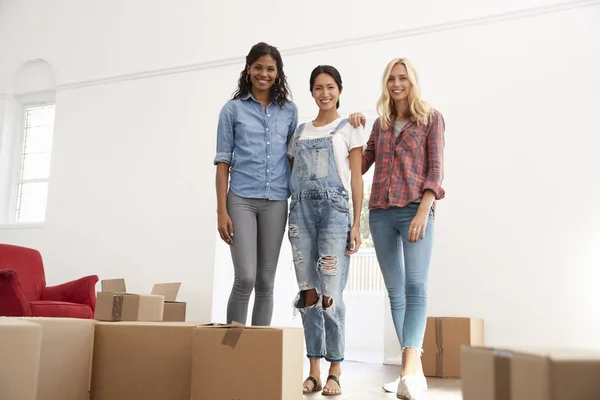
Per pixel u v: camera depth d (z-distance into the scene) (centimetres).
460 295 393
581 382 77
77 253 532
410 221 225
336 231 222
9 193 588
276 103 246
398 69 231
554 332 367
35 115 605
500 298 383
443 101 421
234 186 235
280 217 238
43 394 165
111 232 523
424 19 438
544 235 379
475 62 417
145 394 180
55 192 553
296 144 237
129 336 184
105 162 539
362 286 586
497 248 389
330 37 469
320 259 223
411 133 230
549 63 396
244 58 502
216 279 480
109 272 516
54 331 170
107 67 555
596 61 384
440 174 223
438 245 404
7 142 592
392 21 449
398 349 401
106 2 569
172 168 512
